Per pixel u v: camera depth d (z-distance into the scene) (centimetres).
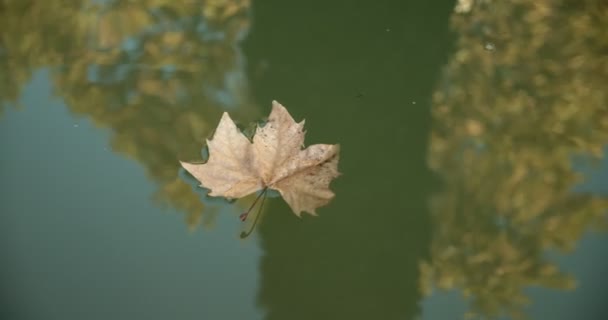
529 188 181
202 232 177
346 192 181
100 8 197
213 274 175
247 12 198
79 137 184
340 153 184
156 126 185
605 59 193
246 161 177
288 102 188
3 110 185
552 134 186
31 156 182
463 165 183
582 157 184
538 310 173
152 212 179
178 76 190
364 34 196
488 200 181
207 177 176
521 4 200
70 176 181
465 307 174
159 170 181
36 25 194
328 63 192
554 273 176
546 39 195
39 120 185
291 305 173
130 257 176
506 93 190
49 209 178
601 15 198
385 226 179
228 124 177
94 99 187
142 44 193
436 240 178
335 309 174
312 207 176
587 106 188
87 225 178
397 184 182
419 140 185
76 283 174
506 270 176
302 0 199
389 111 188
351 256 177
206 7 198
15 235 176
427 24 197
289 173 177
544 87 190
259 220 178
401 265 176
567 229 178
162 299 173
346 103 188
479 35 196
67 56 191
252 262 176
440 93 190
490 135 186
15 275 174
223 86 189
